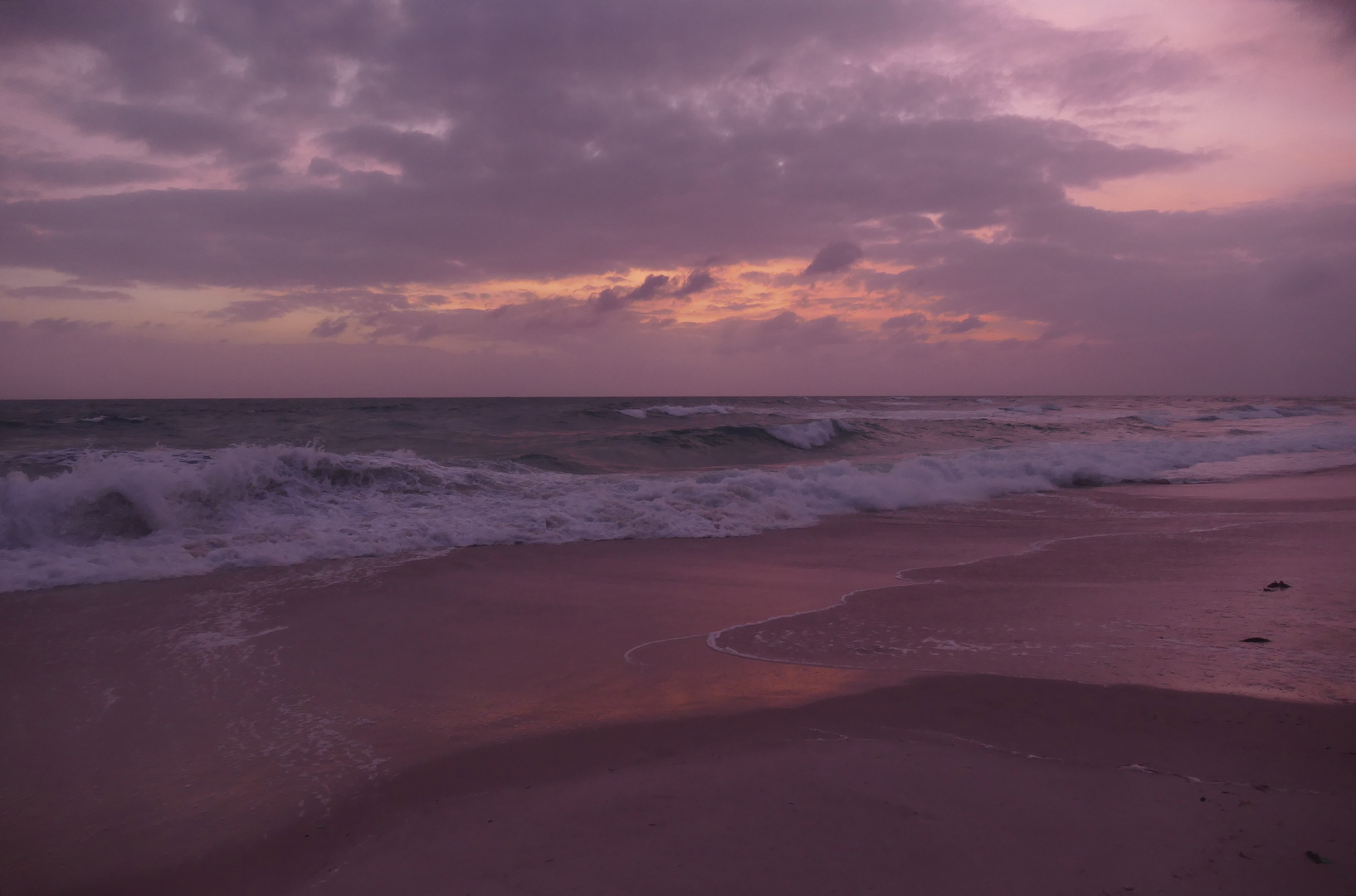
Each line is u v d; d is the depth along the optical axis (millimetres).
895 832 2949
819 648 5500
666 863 2789
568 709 4410
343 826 3180
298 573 7742
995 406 56281
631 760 3707
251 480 10281
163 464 11367
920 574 8062
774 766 3578
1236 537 9969
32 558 7645
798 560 8883
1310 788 3240
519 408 34469
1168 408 56156
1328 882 2564
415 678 4949
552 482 13117
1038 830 2938
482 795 3395
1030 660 5059
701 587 7508
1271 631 5648
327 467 11336
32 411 35844
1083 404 71688
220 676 4957
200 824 3238
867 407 53688
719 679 4883
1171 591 7016
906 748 3740
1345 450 22078
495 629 6035
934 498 13773
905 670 4957
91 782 3604
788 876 2672
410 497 11102
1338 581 7297
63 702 4523
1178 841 2842
